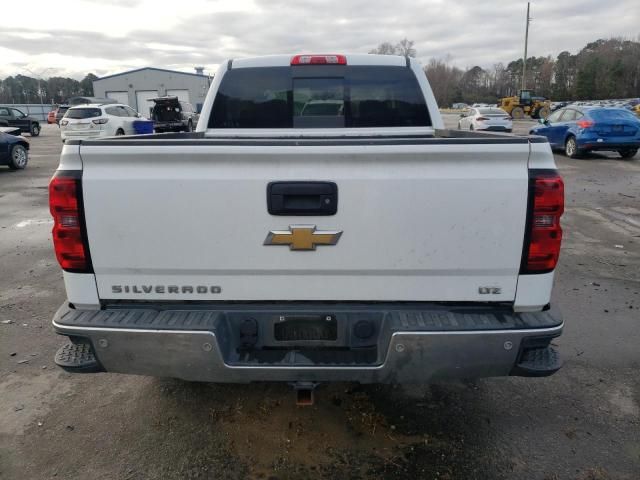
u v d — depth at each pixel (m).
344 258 2.45
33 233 7.79
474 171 2.37
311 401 2.58
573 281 5.60
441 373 2.44
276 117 4.44
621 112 15.91
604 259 6.39
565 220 8.48
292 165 2.37
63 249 2.48
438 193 2.38
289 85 4.39
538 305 2.51
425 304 2.54
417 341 2.38
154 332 2.41
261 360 2.48
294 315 2.52
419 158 2.36
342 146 2.34
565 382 3.62
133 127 23.05
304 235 2.42
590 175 13.14
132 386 3.59
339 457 2.86
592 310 4.83
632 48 91.75
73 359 2.55
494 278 2.48
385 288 2.51
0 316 4.72
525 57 57.50
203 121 4.39
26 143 15.70
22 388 3.56
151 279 2.52
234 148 2.34
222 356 2.44
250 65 4.38
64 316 2.51
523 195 2.38
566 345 4.15
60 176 2.41
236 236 2.43
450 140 2.33
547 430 3.10
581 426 3.14
